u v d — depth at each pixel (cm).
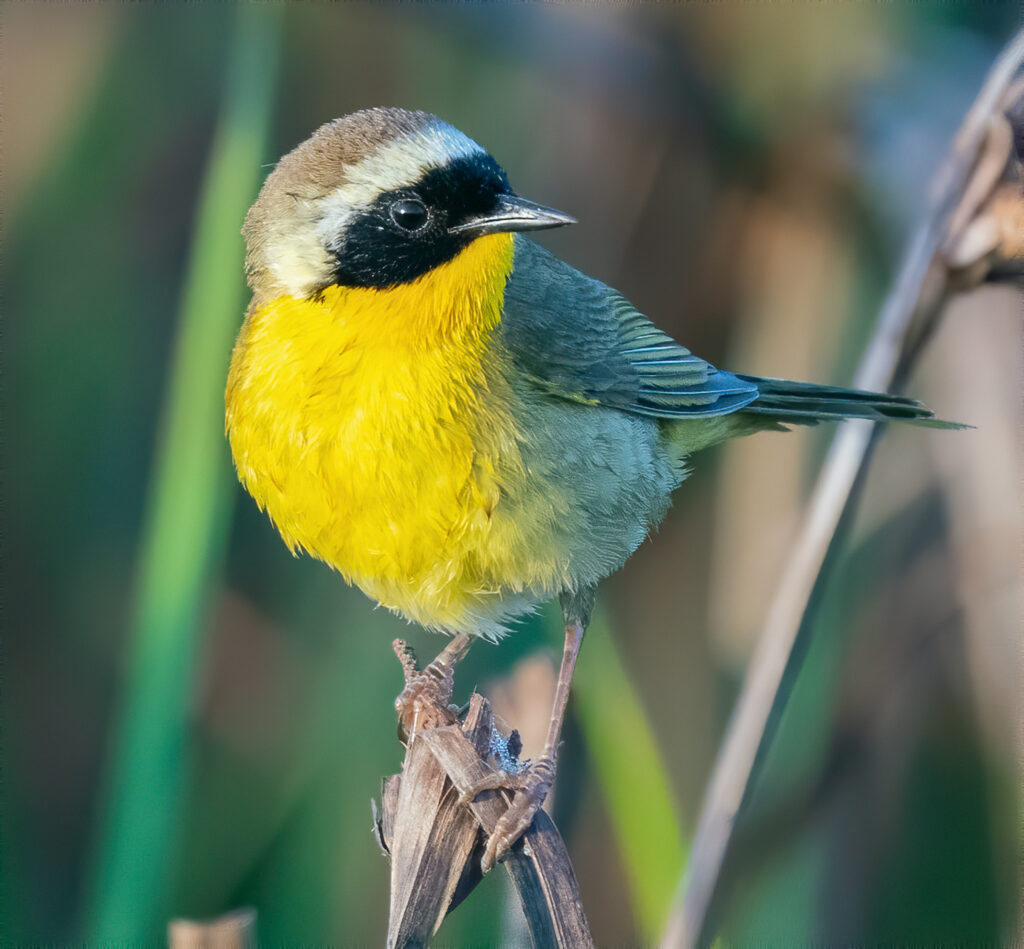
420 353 221
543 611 225
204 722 225
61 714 226
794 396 224
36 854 226
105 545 227
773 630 220
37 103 227
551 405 222
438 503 221
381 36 227
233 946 218
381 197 221
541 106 228
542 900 218
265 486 221
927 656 225
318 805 224
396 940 218
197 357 221
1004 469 224
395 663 225
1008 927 224
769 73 227
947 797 224
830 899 223
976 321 224
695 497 227
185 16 227
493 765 219
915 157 226
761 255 227
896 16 227
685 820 225
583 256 227
